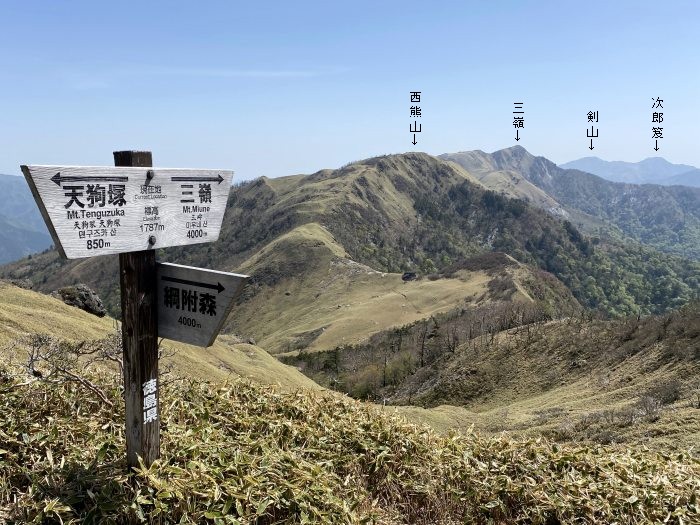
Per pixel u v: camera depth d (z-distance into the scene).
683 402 25.06
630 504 5.61
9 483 4.60
